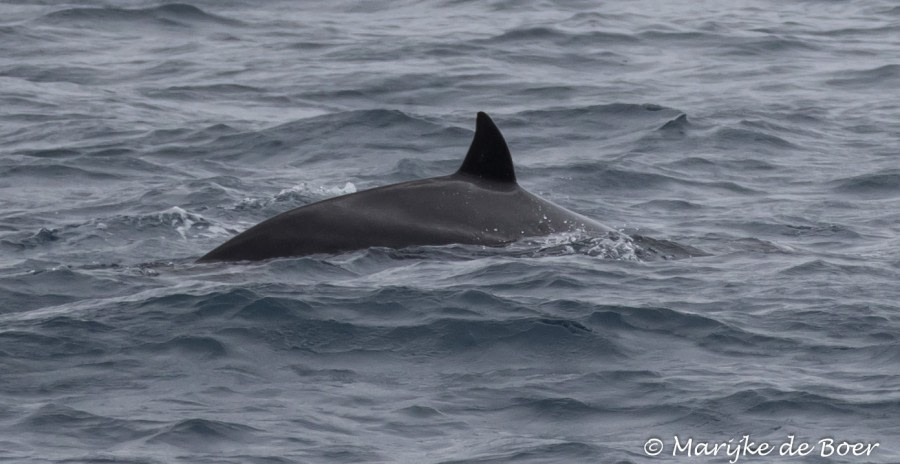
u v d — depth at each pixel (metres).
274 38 137.62
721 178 86.31
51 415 40.66
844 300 53.84
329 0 158.12
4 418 40.47
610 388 44.00
